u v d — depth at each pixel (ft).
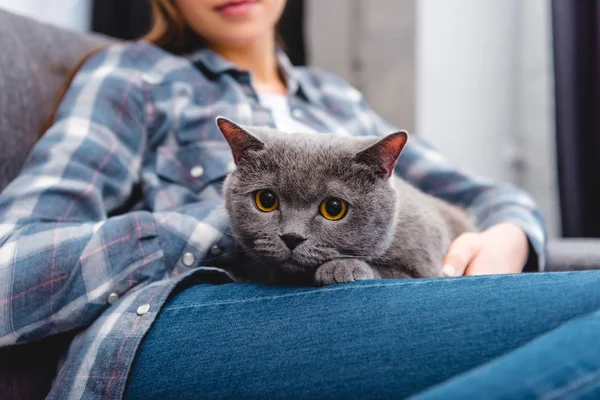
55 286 3.04
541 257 4.47
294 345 2.43
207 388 2.48
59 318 3.05
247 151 3.25
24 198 3.37
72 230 3.21
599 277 2.34
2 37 4.29
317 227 3.04
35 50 4.66
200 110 4.45
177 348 2.68
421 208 3.70
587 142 7.18
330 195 3.06
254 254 3.28
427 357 2.21
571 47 7.07
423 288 2.52
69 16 7.92
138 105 4.35
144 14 7.62
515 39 9.14
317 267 3.08
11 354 3.21
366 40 9.02
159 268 3.34
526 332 2.16
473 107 9.20
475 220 5.16
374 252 3.25
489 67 9.19
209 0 4.82
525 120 9.05
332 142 3.24
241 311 2.72
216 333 2.65
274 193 3.14
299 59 8.00
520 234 4.41
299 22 7.97
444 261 3.76
